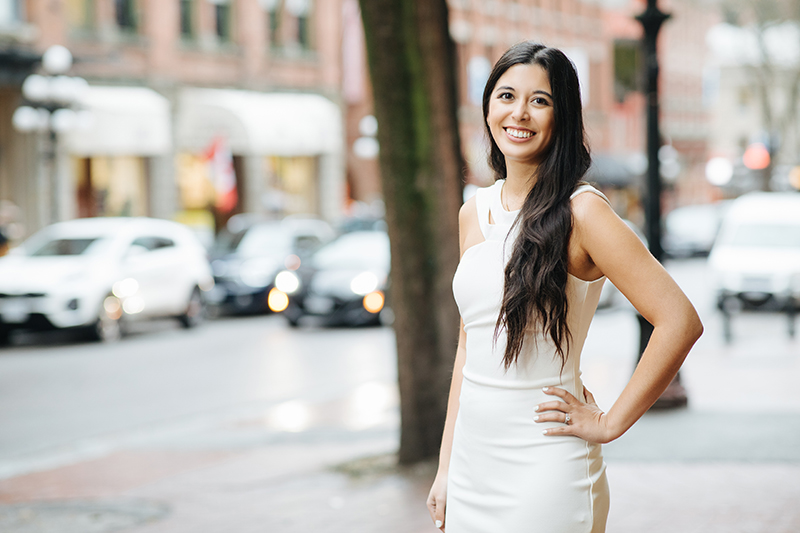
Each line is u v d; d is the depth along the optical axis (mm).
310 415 9898
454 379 2822
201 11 30594
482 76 43500
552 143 2537
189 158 30188
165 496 6691
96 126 26406
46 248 16766
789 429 7906
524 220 2482
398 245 6941
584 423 2494
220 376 12547
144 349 15195
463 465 2641
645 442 7480
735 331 16438
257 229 22422
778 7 40844
